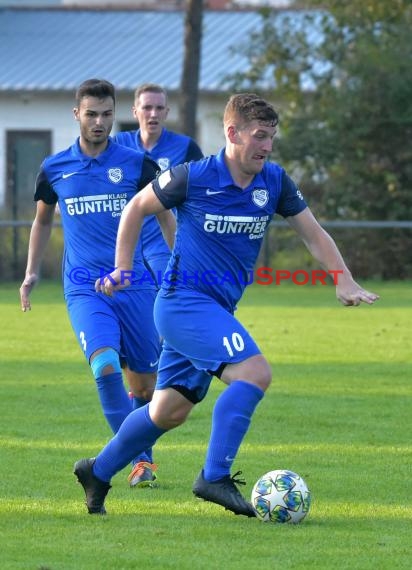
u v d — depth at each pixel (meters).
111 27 99.00
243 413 14.40
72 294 18.05
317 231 15.23
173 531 14.31
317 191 64.56
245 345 14.40
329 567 12.74
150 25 99.12
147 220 22.38
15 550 13.38
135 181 18.50
